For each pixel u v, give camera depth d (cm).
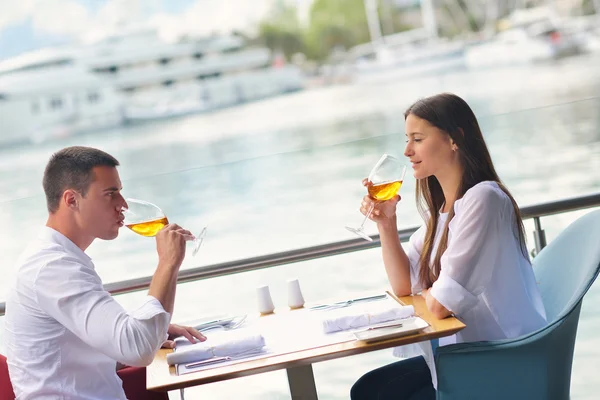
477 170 227
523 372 195
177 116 4766
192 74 4831
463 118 228
